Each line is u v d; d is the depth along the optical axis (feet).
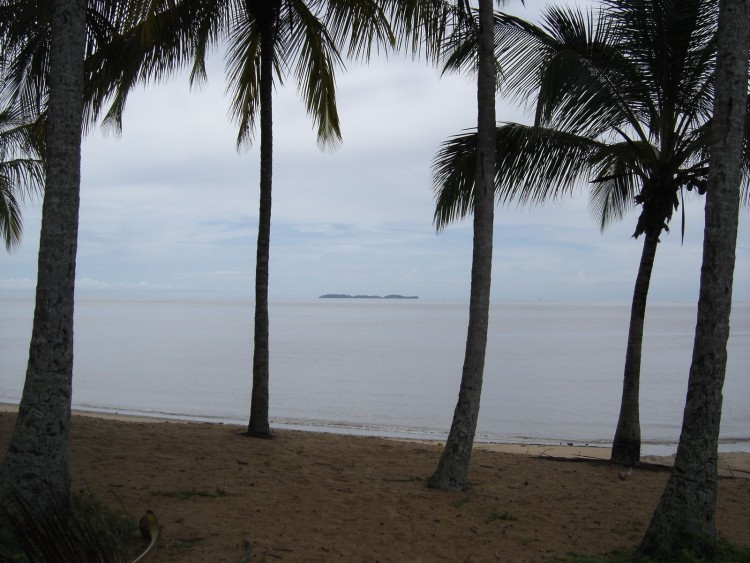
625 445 33.45
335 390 74.38
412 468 29.43
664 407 65.67
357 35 30.12
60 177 18.04
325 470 27.76
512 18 28.78
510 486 27.20
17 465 17.33
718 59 18.75
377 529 20.27
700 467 18.60
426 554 18.54
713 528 18.58
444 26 26.99
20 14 26.81
